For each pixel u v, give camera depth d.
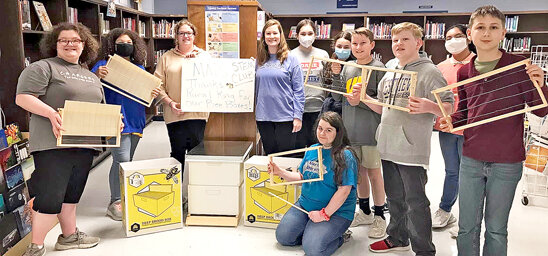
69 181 2.52
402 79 2.25
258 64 3.26
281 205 2.90
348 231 2.84
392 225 2.59
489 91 1.92
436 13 7.11
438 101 1.95
